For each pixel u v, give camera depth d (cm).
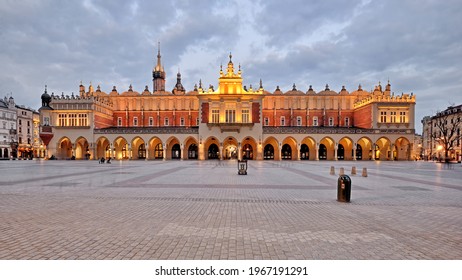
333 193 1427
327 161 5566
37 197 1289
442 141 6950
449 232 781
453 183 1886
